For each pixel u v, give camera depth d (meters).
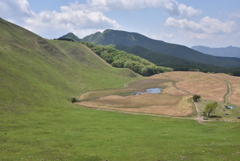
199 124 70.62
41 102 86.94
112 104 114.25
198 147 40.19
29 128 54.75
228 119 78.25
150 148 40.47
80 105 107.56
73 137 48.97
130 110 97.69
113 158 34.88
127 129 60.50
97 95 141.62
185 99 121.06
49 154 36.22
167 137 50.12
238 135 48.94
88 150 39.44
